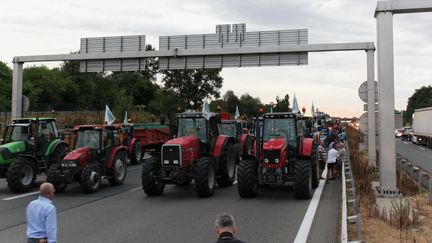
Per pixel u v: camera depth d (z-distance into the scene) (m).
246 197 12.84
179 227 9.13
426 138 44.47
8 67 71.06
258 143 12.96
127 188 15.22
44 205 5.41
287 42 20.55
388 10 12.68
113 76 85.31
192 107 81.19
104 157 15.26
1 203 12.28
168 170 13.12
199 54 21.20
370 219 9.32
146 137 25.22
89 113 44.75
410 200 11.90
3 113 44.62
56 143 15.80
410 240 7.77
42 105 61.78
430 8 12.48
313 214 10.29
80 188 15.15
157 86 85.31
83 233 8.69
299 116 13.80
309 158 12.93
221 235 3.94
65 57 22.48
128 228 9.09
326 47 19.81
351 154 22.58
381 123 12.68
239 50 20.73
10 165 14.12
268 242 7.86
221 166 14.71
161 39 22.12
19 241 8.22
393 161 12.54
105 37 22.64
